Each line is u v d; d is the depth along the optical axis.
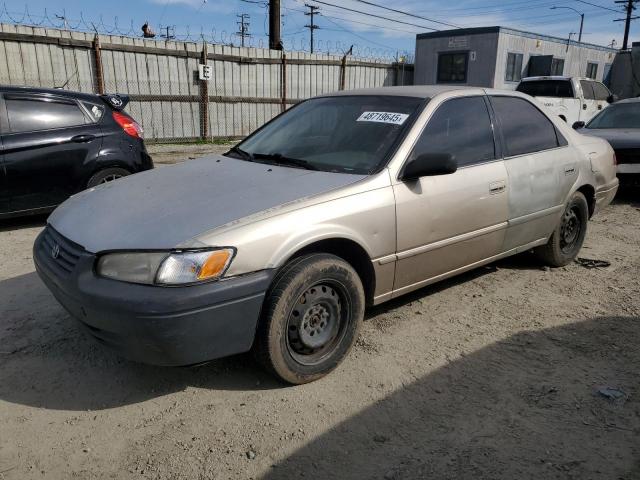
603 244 6.02
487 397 3.03
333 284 3.16
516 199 4.25
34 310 4.02
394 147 3.55
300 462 2.52
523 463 2.51
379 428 2.76
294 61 16.14
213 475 2.44
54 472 2.45
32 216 6.91
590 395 3.05
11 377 3.17
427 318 4.02
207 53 14.35
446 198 3.68
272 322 2.89
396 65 19.22
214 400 2.99
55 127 6.16
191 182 3.46
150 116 13.80
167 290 2.60
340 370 3.29
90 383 3.13
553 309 4.21
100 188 3.71
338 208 3.13
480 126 4.13
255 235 2.80
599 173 5.25
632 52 25.78
